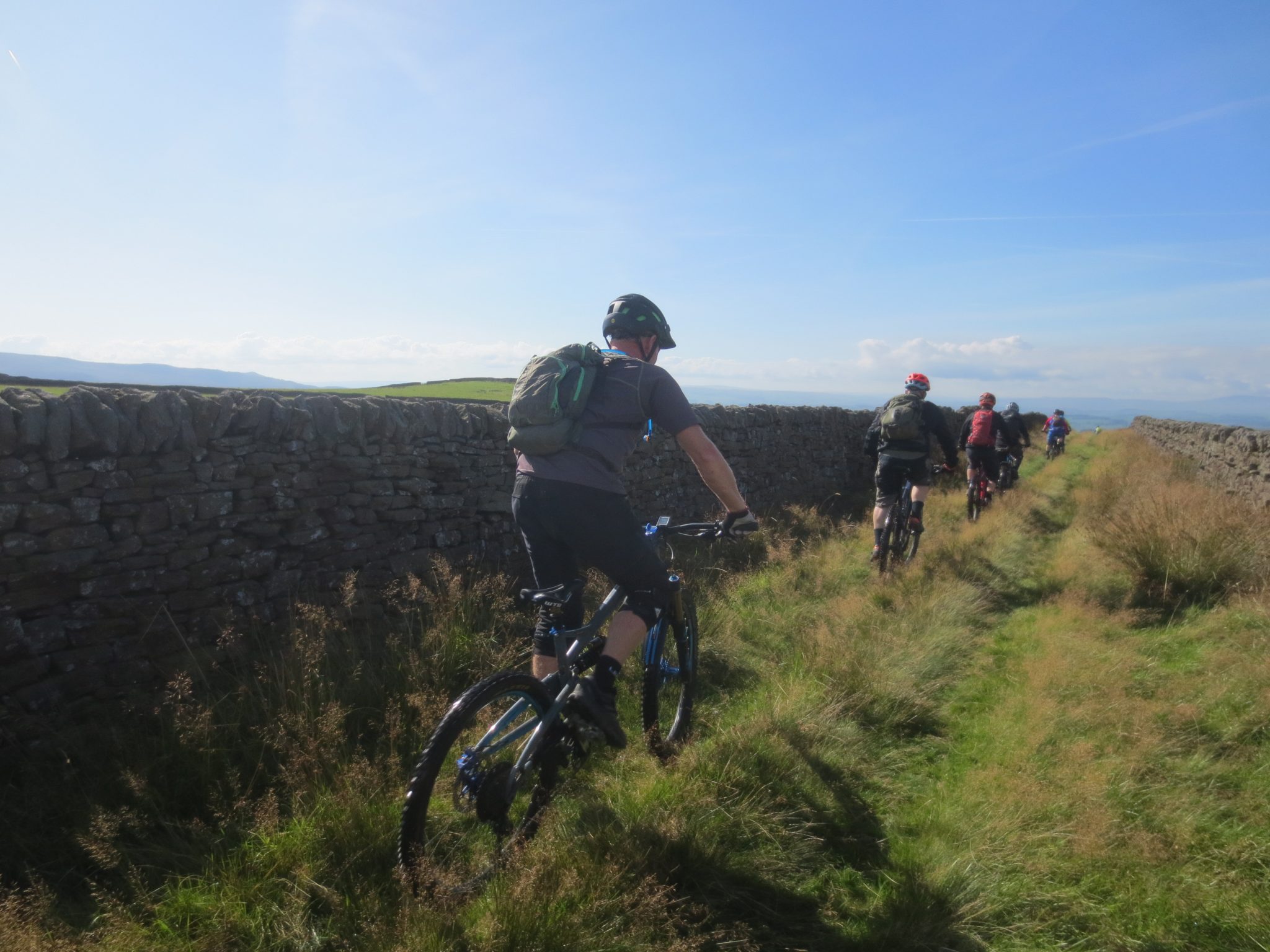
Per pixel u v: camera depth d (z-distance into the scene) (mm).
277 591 4160
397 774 3039
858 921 2371
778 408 10875
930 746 3580
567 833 2662
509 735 2496
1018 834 2686
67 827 2682
